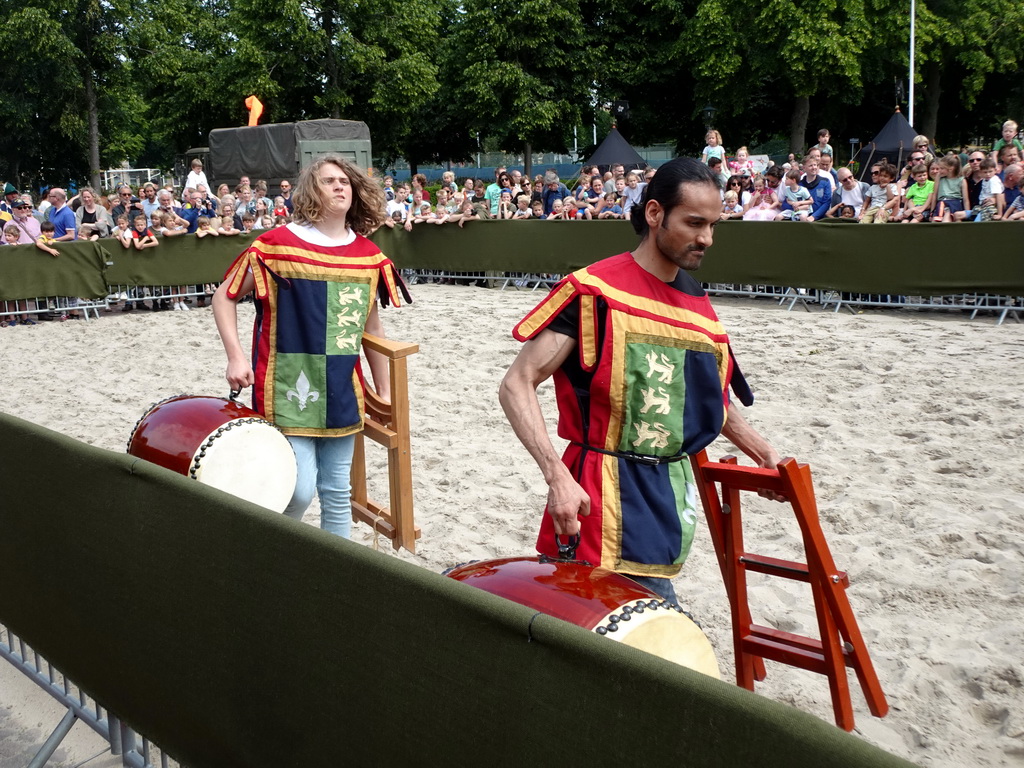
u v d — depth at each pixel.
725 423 2.63
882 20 32.31
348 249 3.55
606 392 2.33
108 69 39.34
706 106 34.16
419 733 1.69
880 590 3.82
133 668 2.46
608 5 36.25
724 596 3.77
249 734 2.09
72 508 2.63
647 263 2.37
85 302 12.16
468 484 5.21
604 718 1.42
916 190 10.86
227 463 3.00
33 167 41.62
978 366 7.51
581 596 1.83
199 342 10.03
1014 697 3.04
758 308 10.95
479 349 8.88
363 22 36.09
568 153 39.50
